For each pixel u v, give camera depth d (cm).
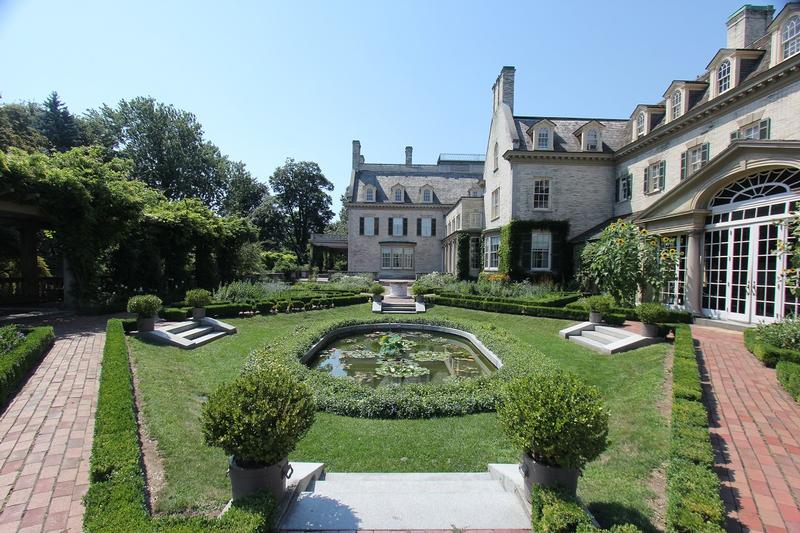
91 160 1208
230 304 1274
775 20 1095
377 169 3894
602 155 1953
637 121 1822
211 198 3928
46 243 1716
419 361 889
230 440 275
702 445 351
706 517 246
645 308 880
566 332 1053
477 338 1019
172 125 3462
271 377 321
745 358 699
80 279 1192
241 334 1048
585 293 1680
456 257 2547
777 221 857
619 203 1930
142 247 1479
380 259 3469
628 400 564
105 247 1263
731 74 1259
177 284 1680
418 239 3481
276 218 4559
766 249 941
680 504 255
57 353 698
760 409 478
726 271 1048
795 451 379
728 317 1040
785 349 637
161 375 627
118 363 564
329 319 1353
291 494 313
